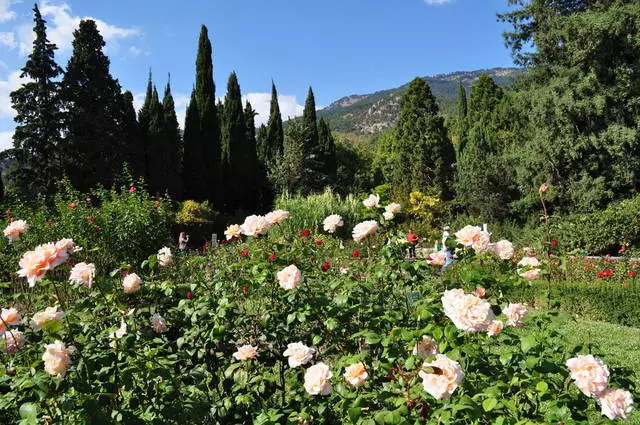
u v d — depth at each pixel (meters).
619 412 1.58
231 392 2.49
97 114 22.27
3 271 7.04
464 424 1.82
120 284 2.96
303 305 2.81
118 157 22.58
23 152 21.02
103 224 8.44
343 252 4.57
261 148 36.66
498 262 3.06
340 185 36.53
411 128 28.77
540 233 13.78
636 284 7.59
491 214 21.62
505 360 2.13
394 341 2.11
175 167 24.17
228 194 27.89
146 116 25.27
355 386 1.97
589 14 16.61
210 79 26.50
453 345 1.95
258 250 3.45
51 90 21.42
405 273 3.16
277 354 2.82
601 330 6.29
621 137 15.82
